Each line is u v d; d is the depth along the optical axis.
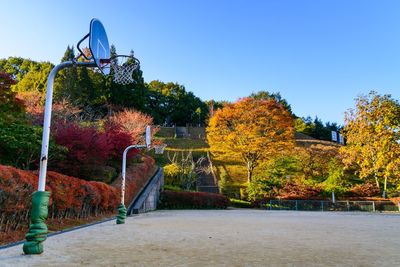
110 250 5.15
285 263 4.18
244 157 28.59
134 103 39.03
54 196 8.48
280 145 27.30
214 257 4.58
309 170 30.58
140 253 4.88
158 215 15.48
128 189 17.39
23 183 6.70
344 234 7.72
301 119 66.00
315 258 4.55
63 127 15.30
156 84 66.44
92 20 5.25
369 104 24.52
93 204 11.95
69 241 6.21
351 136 25.59
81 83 36.16
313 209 23.91
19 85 35.19
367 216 16.12
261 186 26.08
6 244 5.74
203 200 23.92
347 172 32.56
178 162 34.19
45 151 4.83
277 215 16.00
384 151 23.56
